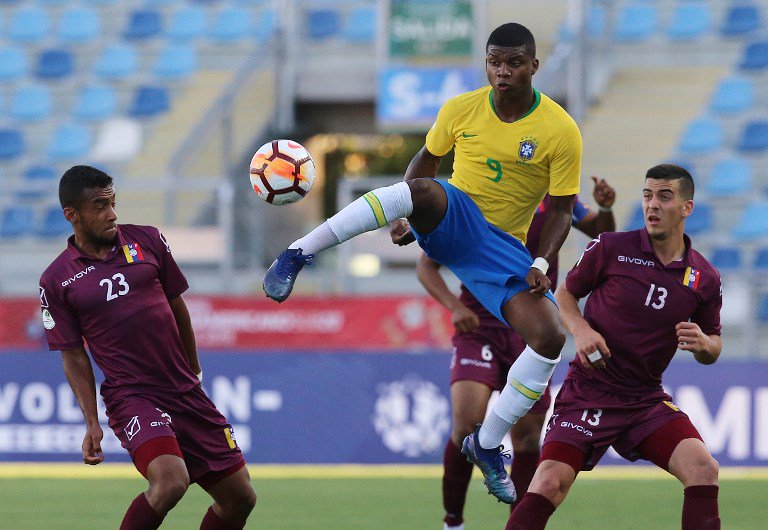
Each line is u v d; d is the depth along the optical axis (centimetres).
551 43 6481
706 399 4081
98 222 1994
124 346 2023
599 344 2006
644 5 6900
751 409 4066
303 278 5556
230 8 7394
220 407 4238
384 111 6231
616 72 6694
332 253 6581
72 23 7525
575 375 2114
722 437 4072
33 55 7256
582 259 2120
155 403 2027
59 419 4262
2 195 6178
